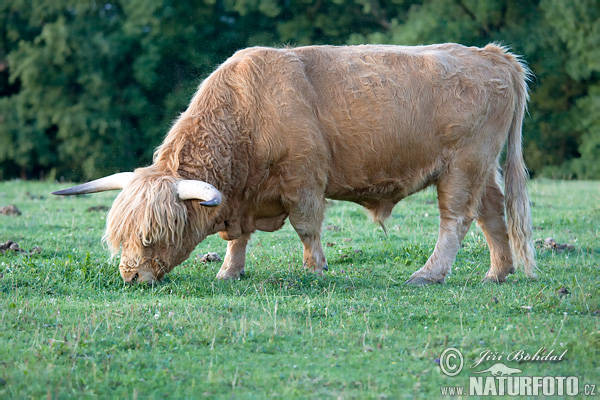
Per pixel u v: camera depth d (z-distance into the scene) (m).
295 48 11.34
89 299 9.66
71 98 42.53
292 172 10.73
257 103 10.66
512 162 11.74
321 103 10.98
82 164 42.06
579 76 40.75
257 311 8.95
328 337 7.93
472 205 11.53
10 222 17.77
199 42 41.34
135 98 41.19
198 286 10.50
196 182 9.95
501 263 11.67
